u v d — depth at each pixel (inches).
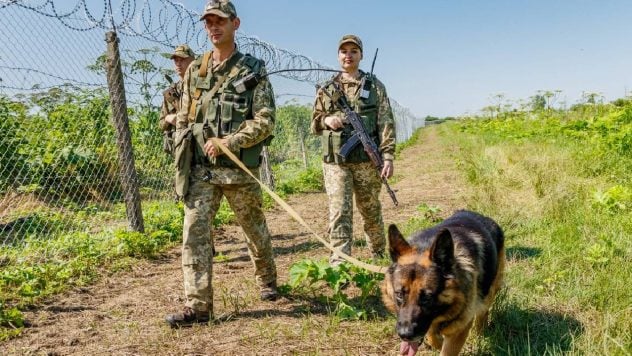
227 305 179.6
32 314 178.7
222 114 160.7
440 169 589.6
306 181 537.0
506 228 254.1
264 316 169.2
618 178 346.0
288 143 605.3
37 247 247.0
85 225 299.9
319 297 182.4
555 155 430.9
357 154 205.8
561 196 282.8
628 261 188.5
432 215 304.2
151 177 362.9
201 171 161.3
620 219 242.5
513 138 756.6
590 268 185.2
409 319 114.3
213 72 164.1
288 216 378.6
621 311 144.9
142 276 226.7
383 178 207.6
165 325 163.6
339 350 143.9
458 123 1914.4
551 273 185.8
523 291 171.3
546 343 134.0
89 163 354.9
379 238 222.8
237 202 167.9
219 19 159.8
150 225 300.2
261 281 183.9
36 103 330.0
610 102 916.6
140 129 356.8
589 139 544.7
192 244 161.5
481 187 362.0
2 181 330.0
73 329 165.2
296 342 149.1
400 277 118.1
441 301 116.4
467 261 122.2
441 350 128.3
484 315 145.3
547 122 863.1
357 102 210.1
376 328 155.6
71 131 358.3
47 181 346.3
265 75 165.9
